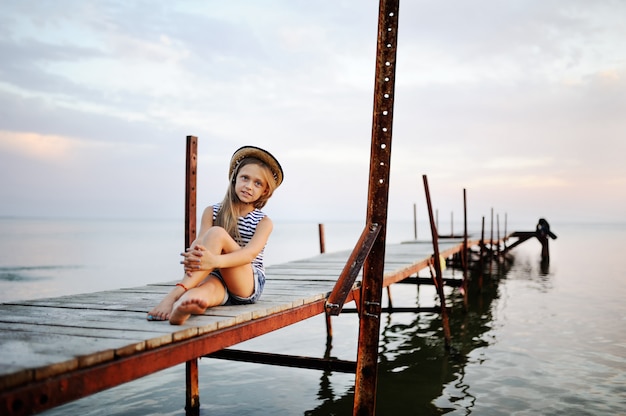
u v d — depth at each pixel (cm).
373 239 368
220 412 507
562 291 1380
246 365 675
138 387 577
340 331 888
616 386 580
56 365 205
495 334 866
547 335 844
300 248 3641
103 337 261
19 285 1619
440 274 837
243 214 377
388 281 671
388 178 377
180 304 285
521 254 3033
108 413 496
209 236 331
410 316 1067
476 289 1479
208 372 644
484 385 593
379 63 379
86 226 11106
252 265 385
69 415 490
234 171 380
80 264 2330
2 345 241
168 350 264
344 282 345
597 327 898
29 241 4481
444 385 595
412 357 729
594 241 4934
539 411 507
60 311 354
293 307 403
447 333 794
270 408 521
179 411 505
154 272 2020
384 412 511
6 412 183
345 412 512
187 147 496
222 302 361
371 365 370
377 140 379
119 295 448
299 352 745
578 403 528
